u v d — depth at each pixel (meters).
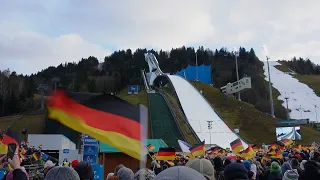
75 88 155.25
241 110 128.75
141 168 5.77
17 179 5.03
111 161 29.88
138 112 5.95
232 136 91.44
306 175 9.16
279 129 73.12
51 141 49.41
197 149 23.47
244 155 26.39
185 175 3.67
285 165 13.04
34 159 30.42
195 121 99.31
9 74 132.50
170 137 85.19
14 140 10.91
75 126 5.38
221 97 147.38
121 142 5.69
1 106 103.94
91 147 22.23
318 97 190.88
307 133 103.31
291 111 166.25
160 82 160.88
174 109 108.94
